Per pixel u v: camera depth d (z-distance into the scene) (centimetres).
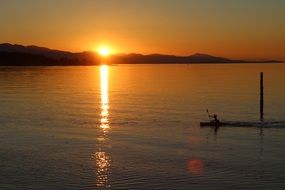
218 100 9412
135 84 15700
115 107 8144
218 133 5328
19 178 3322
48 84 15612
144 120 6431
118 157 4009
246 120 6438
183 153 4206
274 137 5053
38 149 4328
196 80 17712
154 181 3275
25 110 7656
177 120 6444
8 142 4684
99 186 3155
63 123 6119
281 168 3638
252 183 3228
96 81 18012
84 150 4297
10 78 19025
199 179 3325
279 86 13488
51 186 3142
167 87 13750
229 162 3844
